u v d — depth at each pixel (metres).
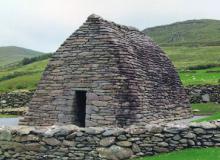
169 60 30.06
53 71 23.88
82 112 24.00
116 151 16.91
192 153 16.20
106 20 23.86
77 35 23.69
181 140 17.06
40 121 23.77
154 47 28.58
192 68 85.81
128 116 21.64
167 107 26.17
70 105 23.06
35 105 24.05
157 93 25.31
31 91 48.44
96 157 17.06
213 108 41.31
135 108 21.91
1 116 41.25
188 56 131.12
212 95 46.56
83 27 23.67
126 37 24.77
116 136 17.09
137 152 17.08
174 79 29.20
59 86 23.52
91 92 22.42
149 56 26.61
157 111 24.45
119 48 22.72
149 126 17.33
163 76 27.28
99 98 22.12
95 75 22.53
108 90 22.02
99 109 22.02
